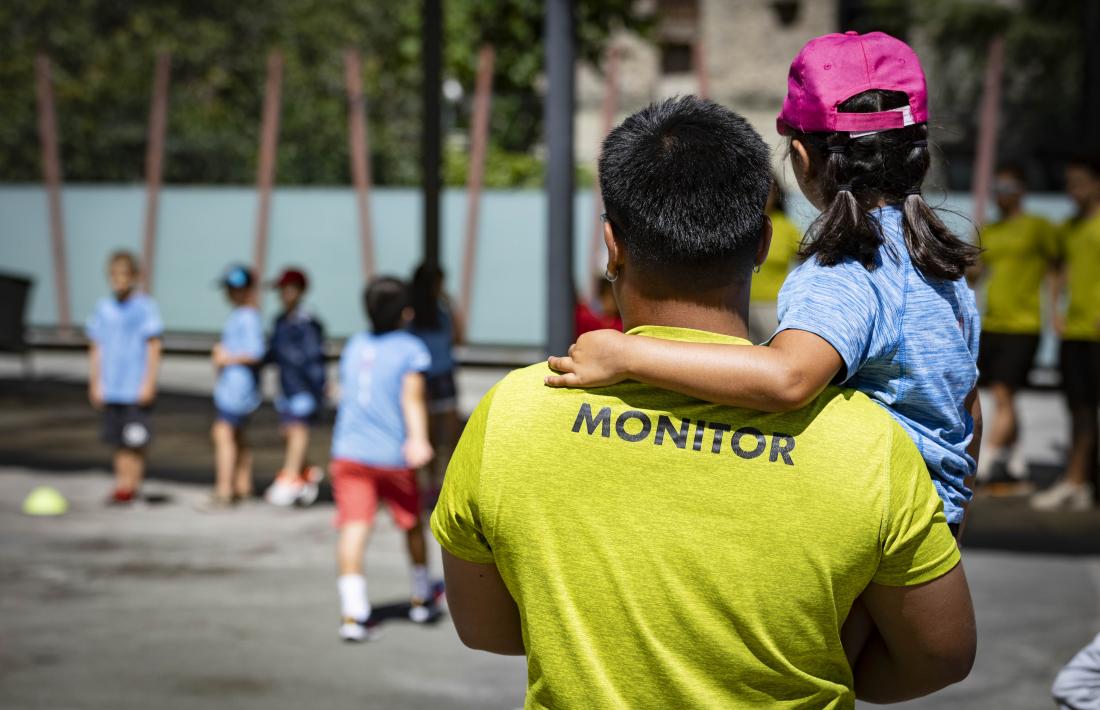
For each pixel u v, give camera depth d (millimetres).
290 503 8953
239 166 18062
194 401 14016
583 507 1666
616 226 1782
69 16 22750
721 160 1724
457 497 1759
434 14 9336
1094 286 8695
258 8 23422
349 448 6000
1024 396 15180
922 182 2004
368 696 5113
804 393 1651
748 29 23516
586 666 1656
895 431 1666
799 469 1624
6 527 8125
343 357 6109
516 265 17016
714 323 1752
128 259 8820
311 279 17531
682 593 1628
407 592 6715
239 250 17797
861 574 1622
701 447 1647
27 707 4906
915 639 1685
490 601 1827
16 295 15250
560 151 6312
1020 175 9328
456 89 18562
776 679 1630
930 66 24844
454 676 5391
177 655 5590
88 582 6824
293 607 6387
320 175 17781
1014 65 24375
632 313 1799
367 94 18203
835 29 23234
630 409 1682
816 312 1781
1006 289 9422
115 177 18469
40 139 18734
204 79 22906
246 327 8828
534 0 18469
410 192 17312
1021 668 5449
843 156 1948
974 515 8625
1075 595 6613
